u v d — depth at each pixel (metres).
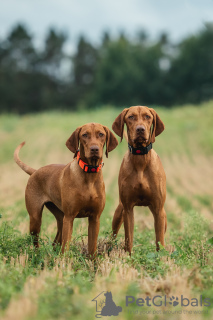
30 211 7.02
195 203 13.53
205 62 69.88
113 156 24.92
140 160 6.53
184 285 4.78
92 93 75.81
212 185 17.41
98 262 6.11
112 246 6.97
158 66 74.50
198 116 34.81
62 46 93.00
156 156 6.77
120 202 7.16
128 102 72.69
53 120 37.12
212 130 29.97
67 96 83.12
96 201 6.34
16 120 38.81
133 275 5.25
